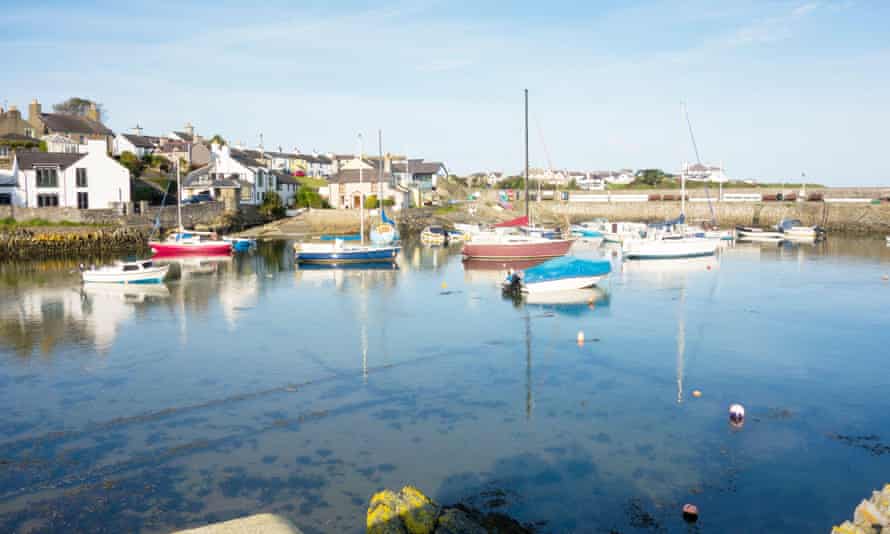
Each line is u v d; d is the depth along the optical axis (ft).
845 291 130.52
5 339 91.91
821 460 52.31
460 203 380.78
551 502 45.73
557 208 384.27
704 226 281.95
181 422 60.70
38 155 227.20
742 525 42.91
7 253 193.98
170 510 45.01
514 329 97.50
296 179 363.76
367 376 74.49
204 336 93.86
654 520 43.50
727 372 75.61
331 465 51.65
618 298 123.34
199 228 237.25
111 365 79.15
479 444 55.47
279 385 71.31
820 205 310.24
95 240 207.21
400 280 150.20
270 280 149.79
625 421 60.54
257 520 17.71
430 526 36.24
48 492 47.70
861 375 74.33
